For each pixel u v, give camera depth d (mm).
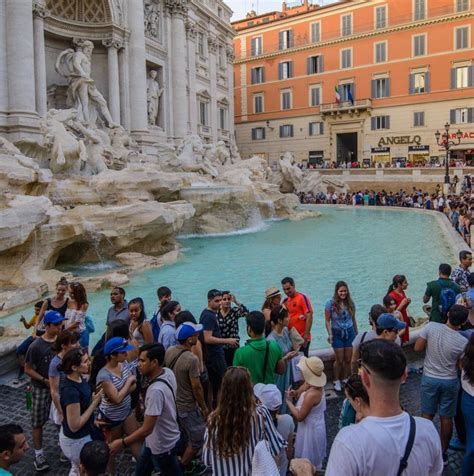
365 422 2777
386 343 2904
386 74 55031
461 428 5492
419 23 52344
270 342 5332
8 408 6934
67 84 32562
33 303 12938
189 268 17266
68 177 23734
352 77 57281
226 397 3771
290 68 61656
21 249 14383
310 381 4770
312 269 16859
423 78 53031
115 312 7348
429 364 5535
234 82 66312
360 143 57406
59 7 32344
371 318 6211
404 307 7875
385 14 54625
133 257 17812
